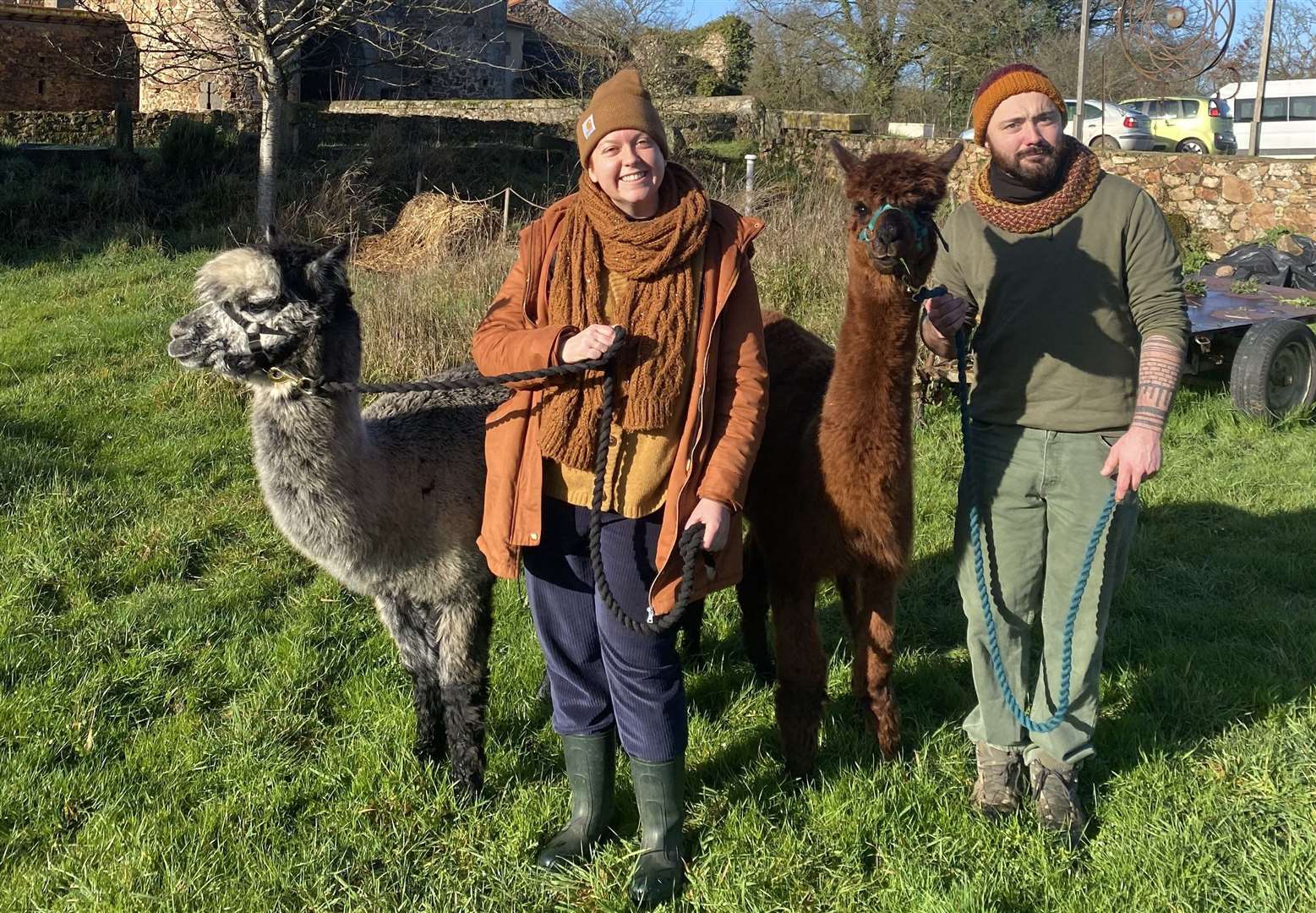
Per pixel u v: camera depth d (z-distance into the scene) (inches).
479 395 133.6
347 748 132.7
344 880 110.0
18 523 192.1
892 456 110.5
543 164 587.8
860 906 103.6
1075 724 114.7
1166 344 102.0
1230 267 369.1
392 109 741.3
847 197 109.4
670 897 105.7
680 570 98.9
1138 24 487.8
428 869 111.6
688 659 159.0
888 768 124.4
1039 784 117.0
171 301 342.3
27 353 282.8
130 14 630.5
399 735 134.0
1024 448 111.4
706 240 99.7
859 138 641.6
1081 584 107.7
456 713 122.3
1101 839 112.2
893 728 124.5
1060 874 106.4
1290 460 248.5
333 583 178.4
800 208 408.2
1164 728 134.1
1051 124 105.8
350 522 114.4
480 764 123.4
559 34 1025.5
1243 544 198.2
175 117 521.0
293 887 108.3
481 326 106.8
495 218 451.8
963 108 972.6
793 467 121.3
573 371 95.0
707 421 98.9
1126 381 109.2
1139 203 104.8
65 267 382.9
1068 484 109.9
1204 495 225.3
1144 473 100.1
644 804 107.0
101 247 408.8
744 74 1156.5
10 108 609.6
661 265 94.6
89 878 107.6
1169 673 145.4
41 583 173.5
